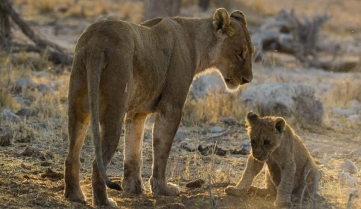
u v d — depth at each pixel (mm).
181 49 10969
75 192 10070
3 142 13945
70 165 9938
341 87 22141
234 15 12078
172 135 10859
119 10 43250
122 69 9555
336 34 40969
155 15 28234
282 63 29547
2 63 21797
